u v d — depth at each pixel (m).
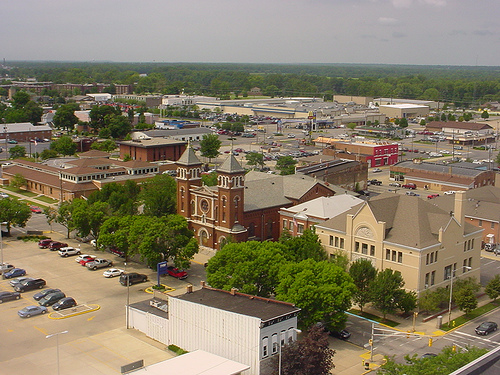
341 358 87.81
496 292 111.50
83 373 81.50
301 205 137.62
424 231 110.06
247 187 146.12
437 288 108.12
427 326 101.12
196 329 87.69
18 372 81.44
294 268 98.31
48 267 129.75
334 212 132.50
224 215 136.50
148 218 128.38
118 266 131.50
